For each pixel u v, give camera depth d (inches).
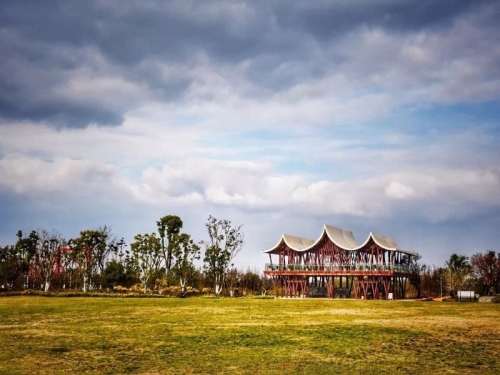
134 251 3164.4
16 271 3147.1
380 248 2920.8
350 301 2465.6
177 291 3225.9
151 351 844.0
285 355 813.9
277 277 3233.3
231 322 1295.5
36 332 1074.7
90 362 751.7
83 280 3356.3
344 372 695.1
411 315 1546.5
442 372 696.4
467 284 3139.8
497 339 994.1
